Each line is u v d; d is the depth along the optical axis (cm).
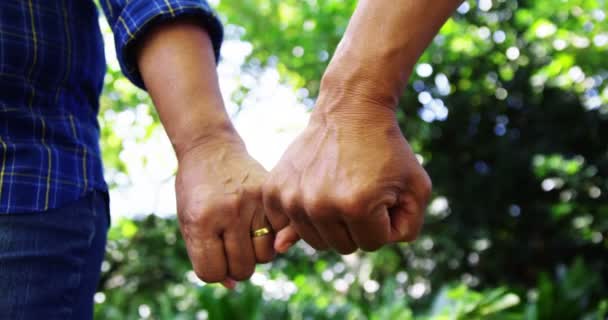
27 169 86
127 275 526
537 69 634
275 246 96
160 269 529
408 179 86
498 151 656
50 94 93
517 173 651
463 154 668
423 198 88
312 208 84
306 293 467
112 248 530
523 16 531
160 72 105
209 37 110
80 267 90
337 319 397
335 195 82
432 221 636
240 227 104
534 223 656
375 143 84
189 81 105
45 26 93
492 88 658
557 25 513
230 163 106
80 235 90
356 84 85
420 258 627
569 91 638
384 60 84
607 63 542
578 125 646
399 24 84
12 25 89
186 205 105
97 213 96
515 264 651
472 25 616
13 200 83
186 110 105
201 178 105
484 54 623
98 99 106
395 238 89
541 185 651
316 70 542
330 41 517
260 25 522
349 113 85
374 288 594
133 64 107
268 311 395
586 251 641
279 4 532
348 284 584
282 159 90
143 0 104
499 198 654
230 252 104
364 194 82
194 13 105
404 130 634
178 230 540
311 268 591
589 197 631
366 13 86
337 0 495
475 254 645
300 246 591
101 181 98
